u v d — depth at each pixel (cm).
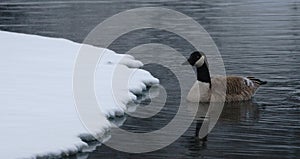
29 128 3538
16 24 8425
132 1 10925
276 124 3972
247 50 6412
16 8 10244
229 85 4528
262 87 4906
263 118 4103
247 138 3697
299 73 5366
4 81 4672
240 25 8088
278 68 5572
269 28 7819
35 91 4397
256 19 8588
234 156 3388
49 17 9112
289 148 3503
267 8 9750
